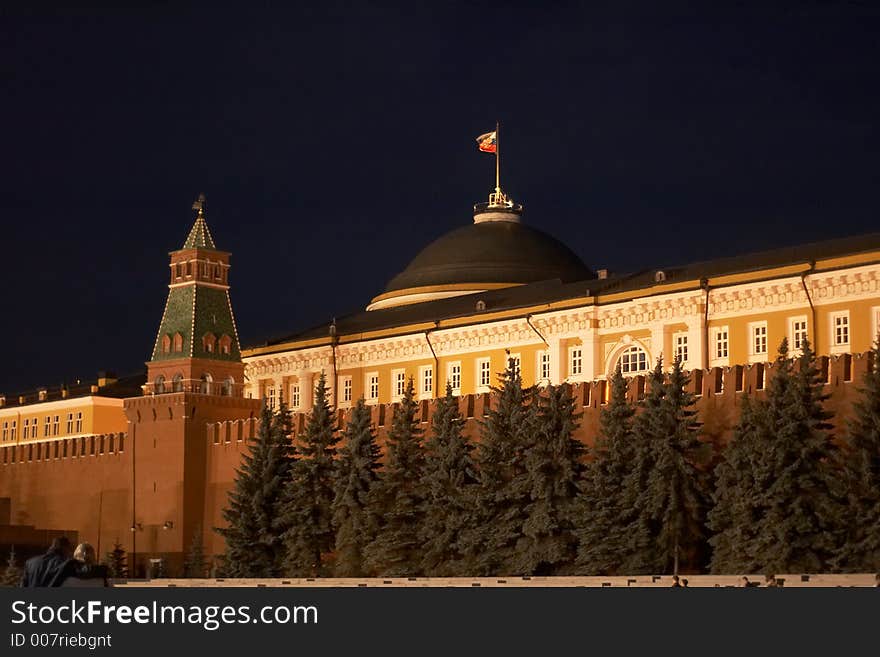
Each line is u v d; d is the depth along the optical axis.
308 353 153.75
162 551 140.62
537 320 134.00
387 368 147.25
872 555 87.62
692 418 103.50
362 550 114.69
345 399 150.75
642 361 127.56
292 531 121.31
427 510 110.19
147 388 146.25
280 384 156.75
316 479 122.38
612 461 99.88
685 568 96.50
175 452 141.38
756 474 91.00
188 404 141.50
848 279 114.00
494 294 150.75
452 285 160.75
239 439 138.25
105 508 148.38
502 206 173.75
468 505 107.19
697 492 97.19
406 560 111.50
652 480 96.81
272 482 124.19
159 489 142.38
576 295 133.62
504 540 104.19
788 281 117.38
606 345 130.00
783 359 94.75
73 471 153.12
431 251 167.38
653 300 126.00
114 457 148.38
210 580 116.19
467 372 140.12
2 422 187.62
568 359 132.38
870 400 91.00
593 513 98.56
